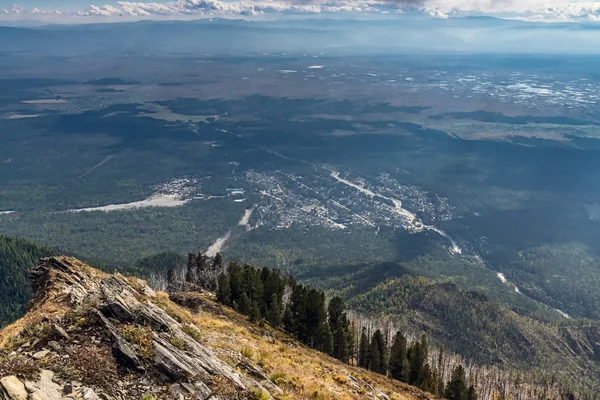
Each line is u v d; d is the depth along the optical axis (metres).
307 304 72.38
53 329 27.14
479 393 95.62
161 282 127.00
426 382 70.81
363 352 78.81
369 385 46.22
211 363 28.80
